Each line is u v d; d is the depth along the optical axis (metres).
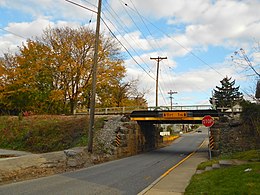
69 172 16.34
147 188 11.02
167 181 12.75
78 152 21.38
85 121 34.94
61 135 33.19
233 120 27.44
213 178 11.57
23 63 49.38
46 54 48.22
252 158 17.08
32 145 34.62
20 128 40.50
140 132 35.56
